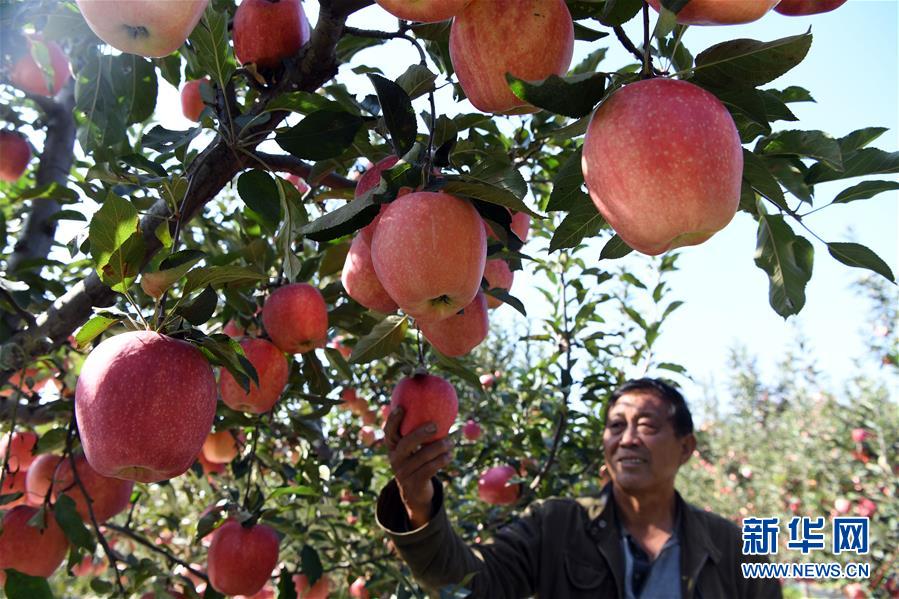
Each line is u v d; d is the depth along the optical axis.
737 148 1.17
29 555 2.18
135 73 2.42
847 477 8.27
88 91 2.39
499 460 4.54
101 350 1.51
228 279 1.58
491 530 4.08
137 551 4.80
